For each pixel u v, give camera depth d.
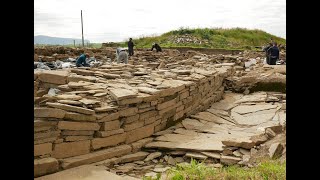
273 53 17.09
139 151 6.84
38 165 4.92
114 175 5.23
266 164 5.12
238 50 28.50
